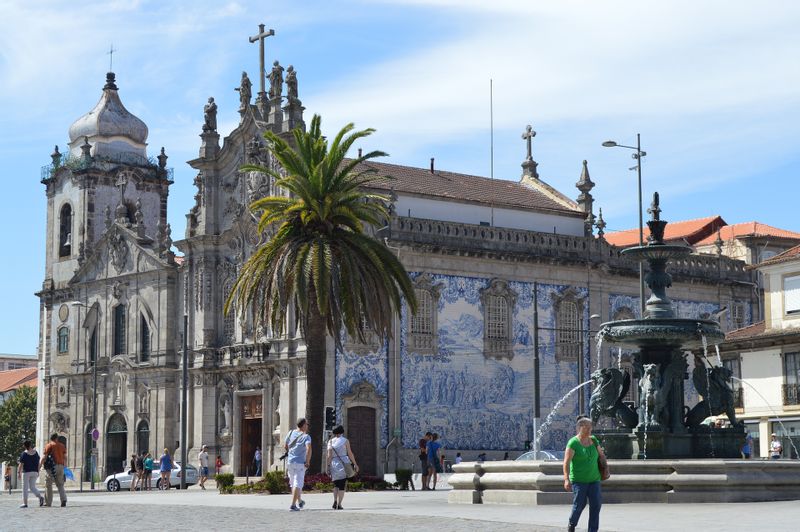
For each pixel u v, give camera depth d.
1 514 30.61
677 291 73.69
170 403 71.81
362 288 46.09
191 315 70.56
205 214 70.12
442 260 64.25
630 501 27.16
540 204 73.31
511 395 66.06
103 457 75.50
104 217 83.12
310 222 46.91
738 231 82.31
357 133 46.75
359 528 22.38
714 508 25.14
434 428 63.03
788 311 56.31
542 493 27.75
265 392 64.75
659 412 30.92
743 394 56.62
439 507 28.58
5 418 108.69
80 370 78.56
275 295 47.09
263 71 68.38
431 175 72.00
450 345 64.19
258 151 67.38
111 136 85.00
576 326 69.38
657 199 32.34
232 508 31.62
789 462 27.86
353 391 60.44
